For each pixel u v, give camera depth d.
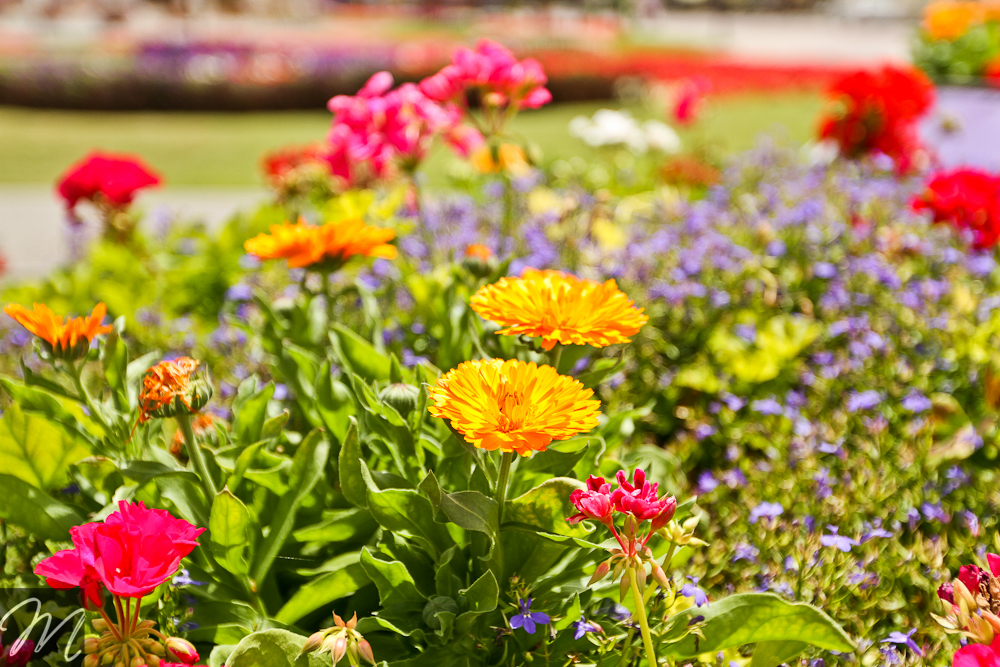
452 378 1.16
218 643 1.38
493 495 1.40
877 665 1.44
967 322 2.50
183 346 2.81
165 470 1.41
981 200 2.77
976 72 5.76
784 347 2.46
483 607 1.25
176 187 7.43
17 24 31.52
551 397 1.13
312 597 1.40
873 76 4.49
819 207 3.15
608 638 1.36
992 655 1.10
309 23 39.75
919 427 2.11
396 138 2.50
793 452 2.01
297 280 2.87
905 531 1.87
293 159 4.05
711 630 1.32
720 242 3.01
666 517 1.15
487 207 3.79
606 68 16.12
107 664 1.11
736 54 24.98
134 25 33.38
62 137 11.22
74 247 3.99
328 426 1.64
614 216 3.57
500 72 2.32
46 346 1.47
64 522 1.44
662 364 2.60
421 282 2.40
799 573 1.57
